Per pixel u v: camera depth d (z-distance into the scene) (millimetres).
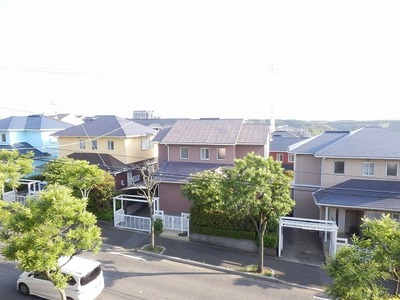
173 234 20312
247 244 18188
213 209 18703
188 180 22047
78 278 11531
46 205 9727
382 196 19500
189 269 15844
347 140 22906
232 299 13031
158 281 14359
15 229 9469
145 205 27016
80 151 31016
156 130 36188
